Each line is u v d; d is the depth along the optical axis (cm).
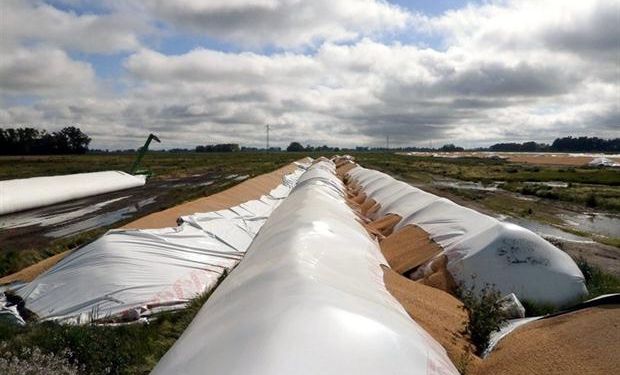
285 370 347
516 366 545
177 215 1425
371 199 2086
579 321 601
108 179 3331
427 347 475
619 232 1947
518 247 895
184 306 873
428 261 998
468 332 636
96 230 1728
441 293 812
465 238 996
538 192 3212
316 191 1467
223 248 1161
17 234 1750
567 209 2591
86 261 906
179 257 1011
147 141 4225
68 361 580
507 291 853
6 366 503
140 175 4041
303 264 604
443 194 3228
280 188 3033
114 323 799
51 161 7644
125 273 893
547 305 834
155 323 803
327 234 838
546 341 571
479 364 573
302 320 408
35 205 2433
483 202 2836
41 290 862
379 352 396
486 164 7806
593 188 3606
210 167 6150
